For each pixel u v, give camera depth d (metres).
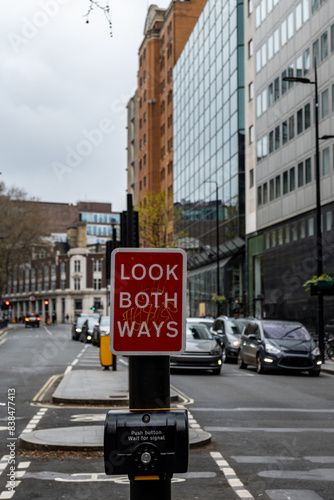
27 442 9.00
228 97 54.53
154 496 3.61
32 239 82.19
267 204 46.81
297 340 23.08
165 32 86.38
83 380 18.38
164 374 3.79
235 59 52.44
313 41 38.97
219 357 22.28
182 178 74.12
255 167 49.44
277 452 8.87
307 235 39.84
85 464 8.10
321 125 37.81
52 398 14.37
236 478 7.35
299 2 40.78
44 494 6.63
